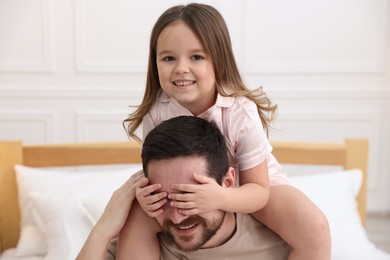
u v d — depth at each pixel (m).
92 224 1.91
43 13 3.31
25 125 3.43
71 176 2.17
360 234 1.94
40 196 2.01
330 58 3.49
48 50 3.36
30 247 1.99
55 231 1.90
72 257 1.81
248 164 1.26
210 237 1.09
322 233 1.16
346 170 2.24
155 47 1.25
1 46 3.33
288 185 1.30
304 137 3.56
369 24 3.47
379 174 3.67
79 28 3.35
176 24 1.17
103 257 1.17
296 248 1.18
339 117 3.55
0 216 2.17
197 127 1.07
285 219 1.19
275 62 3.48
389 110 3.57
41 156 2.24
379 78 3.54
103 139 3.49
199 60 1.18
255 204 1.16
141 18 3.38
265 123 1.39
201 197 1.01
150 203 1.02
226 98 1.27
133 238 1.18
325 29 3.46
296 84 3.51
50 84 3.40
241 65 3.46
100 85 3.44
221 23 1.23
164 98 1.33
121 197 1.19
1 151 2.20
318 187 2.06
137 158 2.25
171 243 1.17
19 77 3.38
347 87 3.54
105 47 3.39
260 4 3.41
